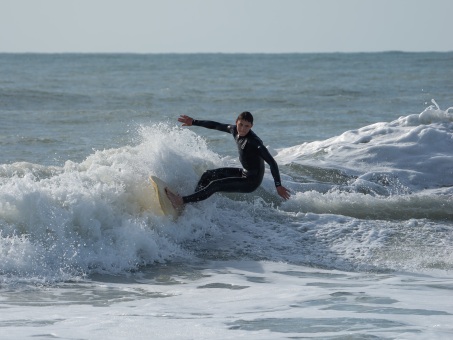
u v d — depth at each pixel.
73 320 22.28
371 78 199.50
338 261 33.09
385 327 21.42
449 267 32.38
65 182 34.38
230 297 26.27
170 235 34.69
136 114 96.31
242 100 126.12
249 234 36.38
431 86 162.62
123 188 35.12
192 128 81.56
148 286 28.23
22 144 63.19
